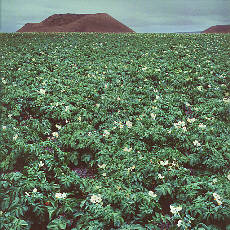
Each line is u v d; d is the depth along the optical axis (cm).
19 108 662
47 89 790
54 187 373
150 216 343
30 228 327
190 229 321
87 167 475
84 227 313
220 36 2114
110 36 2202
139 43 1747
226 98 722
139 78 934
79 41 1848
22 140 496
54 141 545
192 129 561
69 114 629
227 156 446
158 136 521
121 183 383
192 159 457
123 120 615
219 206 324
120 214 330
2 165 436
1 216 310
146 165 420
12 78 904
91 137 507
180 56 1310
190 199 363
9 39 1894
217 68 1045
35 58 1221
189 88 856
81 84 848
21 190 346
